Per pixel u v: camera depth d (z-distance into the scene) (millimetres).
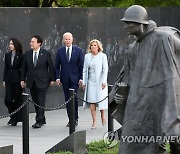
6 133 16797
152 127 9430
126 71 9781
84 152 13727
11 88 18094
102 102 17375
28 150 13180
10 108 18188
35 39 17953
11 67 18125
